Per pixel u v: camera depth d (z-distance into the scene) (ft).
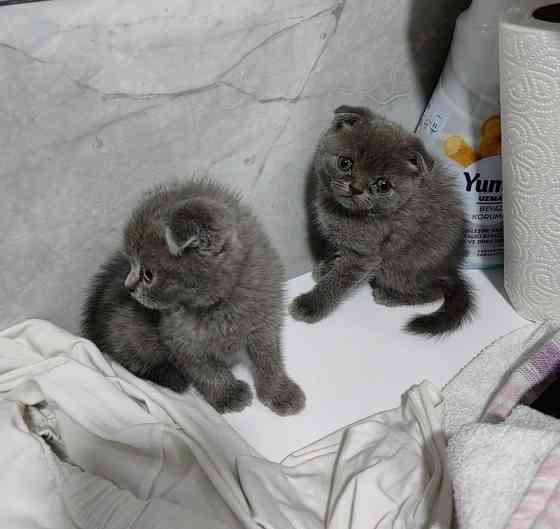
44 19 0.99
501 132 1.30
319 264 1.52
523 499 0.87
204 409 1.17
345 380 1.28
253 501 0.98
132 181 1.20
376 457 1.05
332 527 0.97
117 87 1.10
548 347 1.18
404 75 1.49
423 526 0.97
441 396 1.18
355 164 1.25
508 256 1.37
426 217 1.36
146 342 1.22
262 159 1.35
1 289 1.18
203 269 1.04
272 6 1.19
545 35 1.07
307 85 1.32
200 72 1.17
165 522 0.97
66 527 0.99
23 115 1.05
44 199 1.13
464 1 1.48
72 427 1.11
